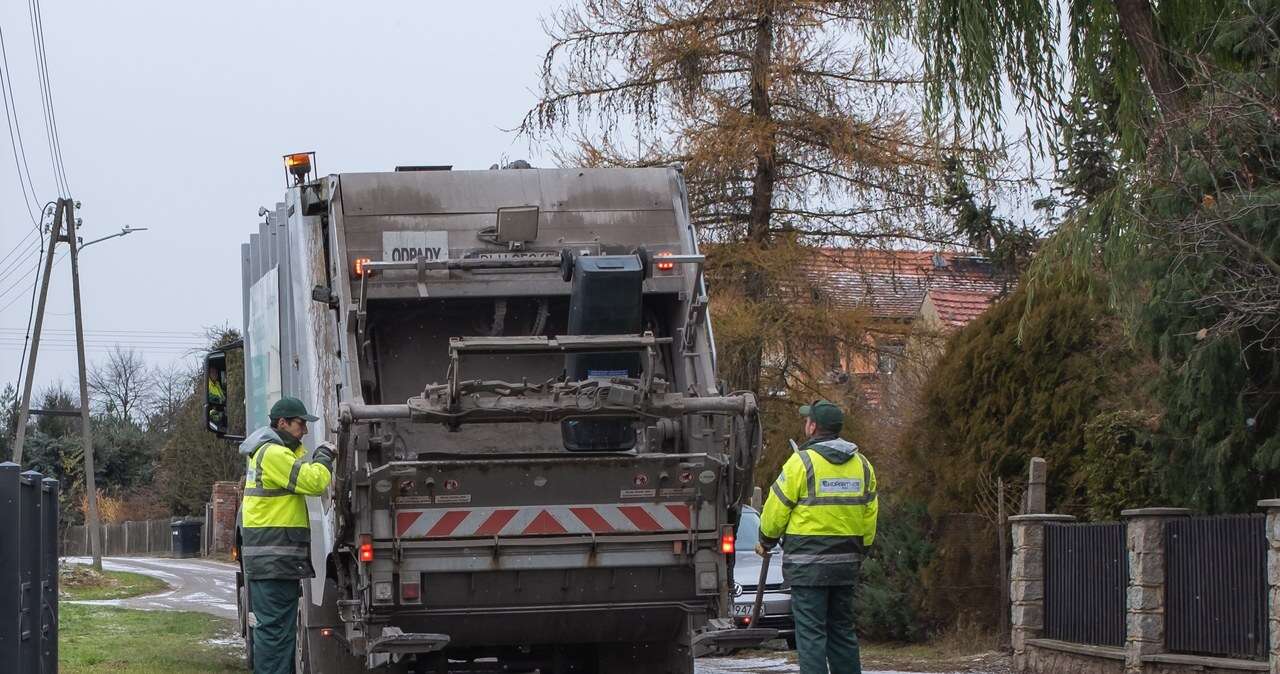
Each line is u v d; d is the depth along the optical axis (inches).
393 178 468.1
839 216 1013.2
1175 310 522.0
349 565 412.5
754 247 977.5
